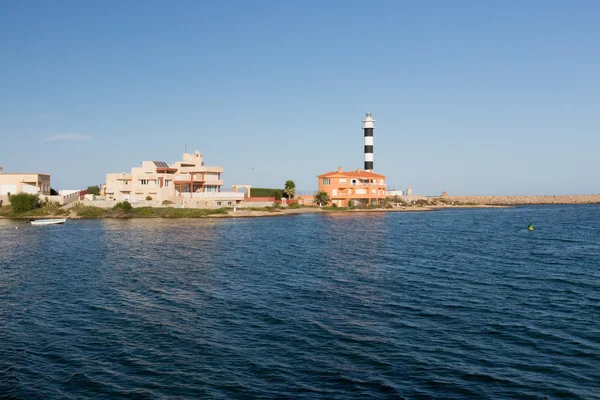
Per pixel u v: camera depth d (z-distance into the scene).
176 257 57.91
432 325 29.92
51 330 29.55
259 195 161.12
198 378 22.84
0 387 21.97
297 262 53.94
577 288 39.38
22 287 41.22
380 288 40.12
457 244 70.50
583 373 23.00
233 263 53.41
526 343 26.73
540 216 144.75
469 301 35.53
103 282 43.25
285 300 36.28
